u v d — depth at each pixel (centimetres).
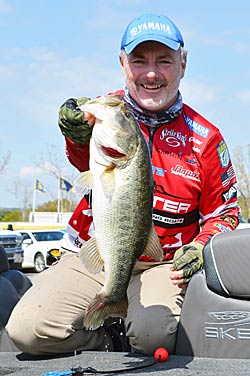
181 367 270
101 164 278
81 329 333
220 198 353
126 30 354
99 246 283
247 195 4203
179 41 346
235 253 273
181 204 347
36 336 317
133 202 284
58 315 323
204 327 284
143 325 307
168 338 303
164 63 344
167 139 349
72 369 274
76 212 358
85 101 295
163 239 349
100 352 326
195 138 351
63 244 370
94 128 278
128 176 281
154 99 345
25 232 2002
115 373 271
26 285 373
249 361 271
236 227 355
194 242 319
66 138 303
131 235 285
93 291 338
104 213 280
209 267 281
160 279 336
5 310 346
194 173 347
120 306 286
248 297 274
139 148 283
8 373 285
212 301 281
